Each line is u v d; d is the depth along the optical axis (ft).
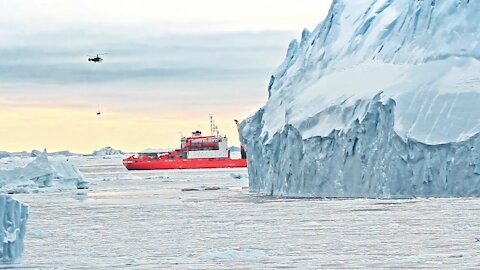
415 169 378.94
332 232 298.15
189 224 341.82
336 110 415.44
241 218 356.59
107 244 281.33
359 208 362.94
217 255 249.96
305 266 228.84
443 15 417.28
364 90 412.36
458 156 369.91
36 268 229.86
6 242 229.66
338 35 473.67
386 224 312.09
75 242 287.89
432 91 389.60
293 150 431.43
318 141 415.85
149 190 639.76
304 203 398.21
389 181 386.93
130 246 275.80
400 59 424.05
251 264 233.76
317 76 463.42
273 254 251.19
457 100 381.60
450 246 257.55
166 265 234.99
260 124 483.92
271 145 450.30
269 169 458.91
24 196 569.23
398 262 231.30
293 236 290.97
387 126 391.86
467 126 373.40
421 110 385.70
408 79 402.11
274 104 477.36
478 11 410.52
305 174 424.05
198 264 235.40
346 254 247.70
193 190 617.62
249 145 488.02
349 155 403.95
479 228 294.46
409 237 278.87
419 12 428.97
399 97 391.45
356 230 300.61
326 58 466.29
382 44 442.91
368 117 396.57
